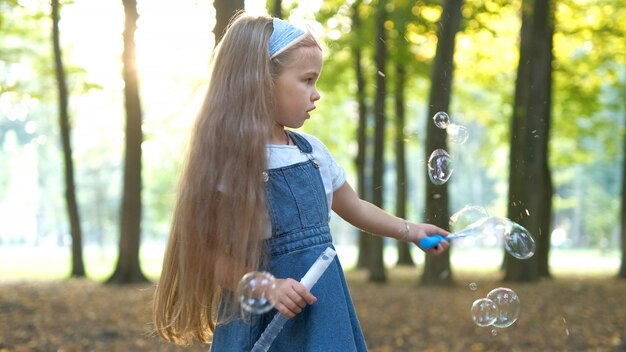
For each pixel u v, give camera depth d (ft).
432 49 56.29
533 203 47.70
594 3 59.21
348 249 187.11
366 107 65.87
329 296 7.79
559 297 41.83
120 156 148.87
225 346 8.04
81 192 154.92
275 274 7.76
